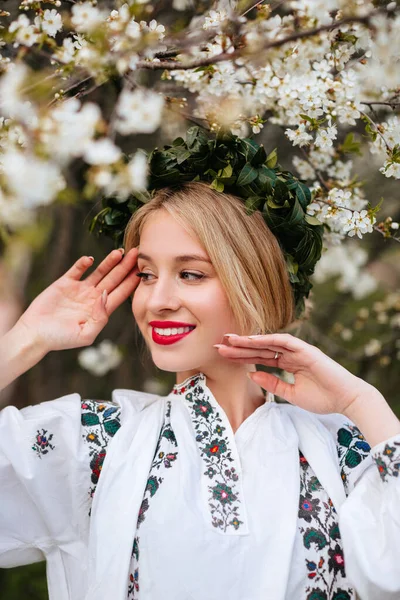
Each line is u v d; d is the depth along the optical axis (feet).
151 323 4.02
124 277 4.42
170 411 4.18
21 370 4.18
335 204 4.45
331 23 3.57
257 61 3.76
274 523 3.70
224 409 4.24
